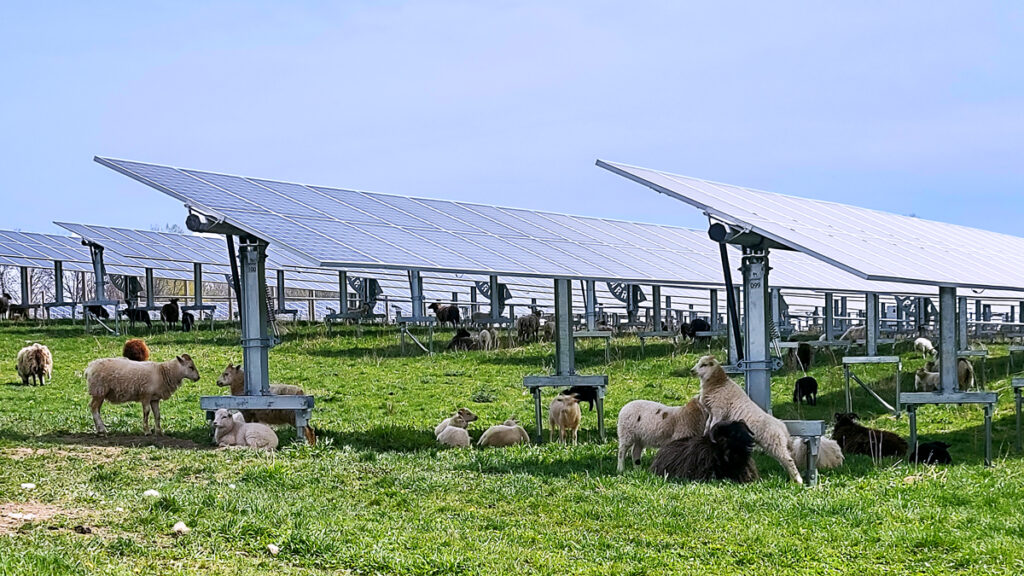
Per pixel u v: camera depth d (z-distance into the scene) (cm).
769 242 1493
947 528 1034
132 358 2194
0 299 3841
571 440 1711
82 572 753
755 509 1117
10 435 1469
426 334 3372
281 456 1356
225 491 1091
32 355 2233
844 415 1645
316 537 902
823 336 3325
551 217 2780
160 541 877
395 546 907
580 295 5050
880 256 1681
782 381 2522
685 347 3170
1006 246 2905
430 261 1625
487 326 3934
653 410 1376
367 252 1575
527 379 1730
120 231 4150
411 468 1310
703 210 1502
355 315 3334
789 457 1295
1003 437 1817
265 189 1920
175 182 1691
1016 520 1074
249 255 1590
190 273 4503
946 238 2522
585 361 2831
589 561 908
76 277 5494
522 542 964
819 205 2272
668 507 1103
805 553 951
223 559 841
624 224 3200
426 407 2102
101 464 1234
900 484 1255
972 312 5659
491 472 1327
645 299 4206
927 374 2336
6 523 896
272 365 2655
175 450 1377
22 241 4112
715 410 1337
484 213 2480
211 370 2492
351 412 2012
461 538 959
